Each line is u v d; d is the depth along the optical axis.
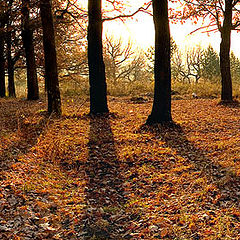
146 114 11.86
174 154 6.96
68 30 21.69
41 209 4.35
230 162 6.05
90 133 8.75
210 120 10.21
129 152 7.11
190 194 4.83
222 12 14.58
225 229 3.69
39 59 20.80
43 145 7.50
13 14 14.23
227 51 14.45
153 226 3.93
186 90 21.89
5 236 3.51
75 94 21.38
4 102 15.49
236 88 20.20
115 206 4.70
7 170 5.53
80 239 3.71
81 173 6.12
